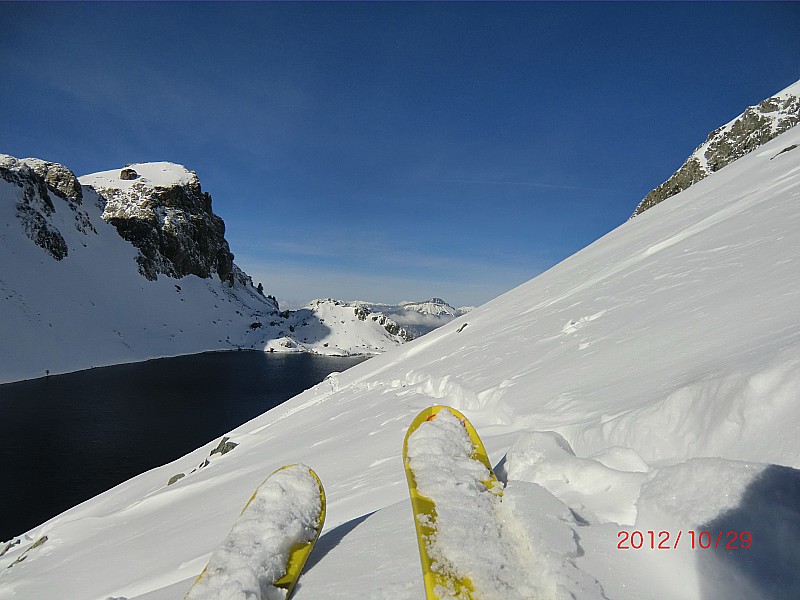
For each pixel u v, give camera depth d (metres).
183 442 40.19
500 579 1.56
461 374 9.74
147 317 120.81
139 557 6.70
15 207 112.62
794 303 3.77
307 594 2.02
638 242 18.42
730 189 19.89
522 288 27.52
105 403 55.56
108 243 135.00
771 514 1.29
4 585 8.73
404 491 3.96
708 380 2.38
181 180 175.00
